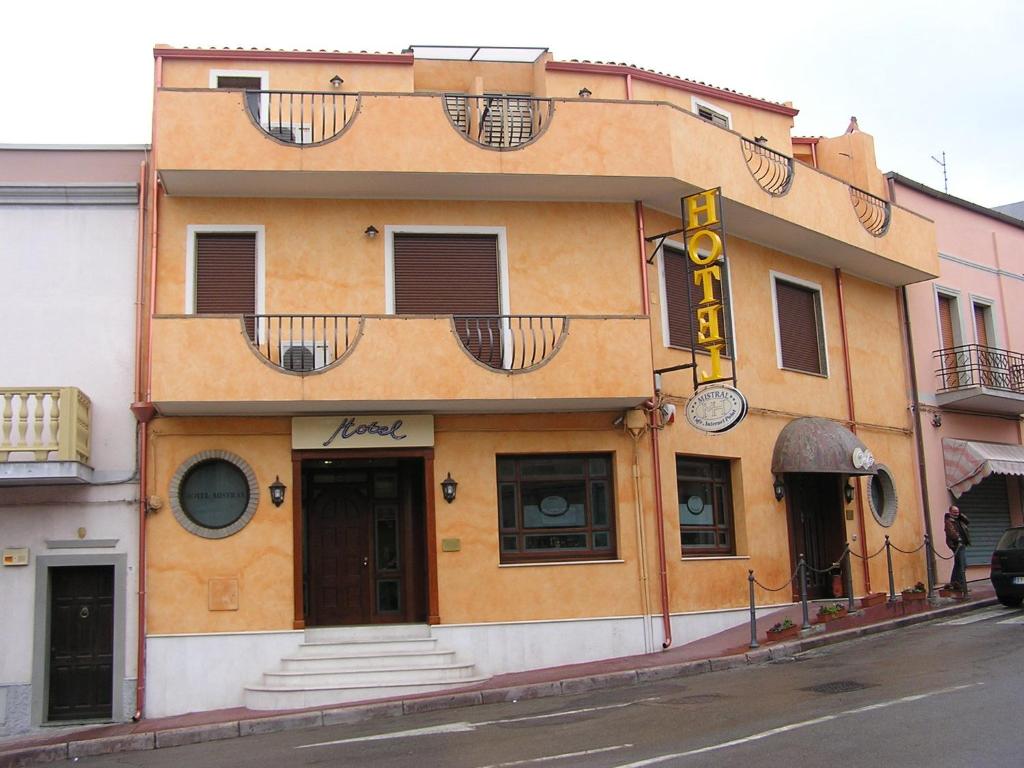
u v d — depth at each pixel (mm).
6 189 15758
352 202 16375
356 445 15602
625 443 16625
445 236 16656
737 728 9695
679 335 17750
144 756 11734
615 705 11906
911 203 23641
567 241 16922
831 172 22609
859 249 20078
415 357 15086
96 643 15070
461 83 18734
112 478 15164
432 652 15023
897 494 21484
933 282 24016
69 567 15031
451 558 15688
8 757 12094
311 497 16703
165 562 15016
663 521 16562
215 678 14812
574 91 18469
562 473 16609
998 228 26531
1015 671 11836
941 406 23359
